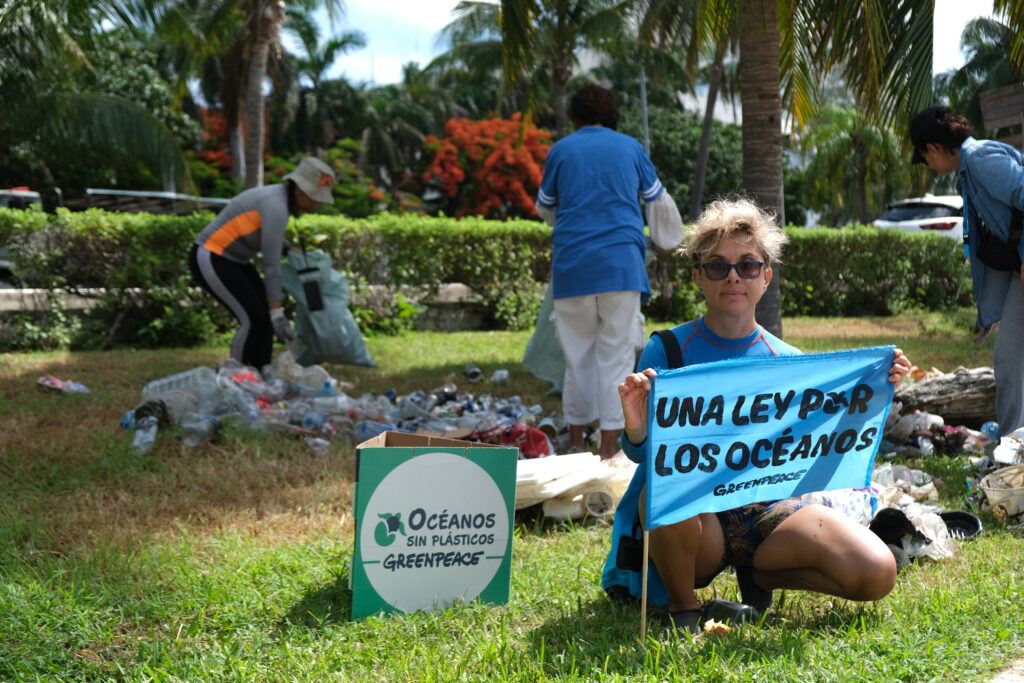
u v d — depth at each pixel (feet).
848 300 52.42
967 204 15.98
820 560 9.52
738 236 9.80
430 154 130.21
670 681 8.21
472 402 21.48
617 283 17.49
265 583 11.14
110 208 54.65
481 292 40.70
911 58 23.35
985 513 14.02
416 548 10.32
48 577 11.23
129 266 32.91
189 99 120.98
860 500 11.83
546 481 13.88
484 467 10.46
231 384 19.58
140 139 56.39
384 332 37.68
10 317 32.04
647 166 18.38
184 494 14.85
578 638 9.43
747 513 10.11
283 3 75.25
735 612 9.80
